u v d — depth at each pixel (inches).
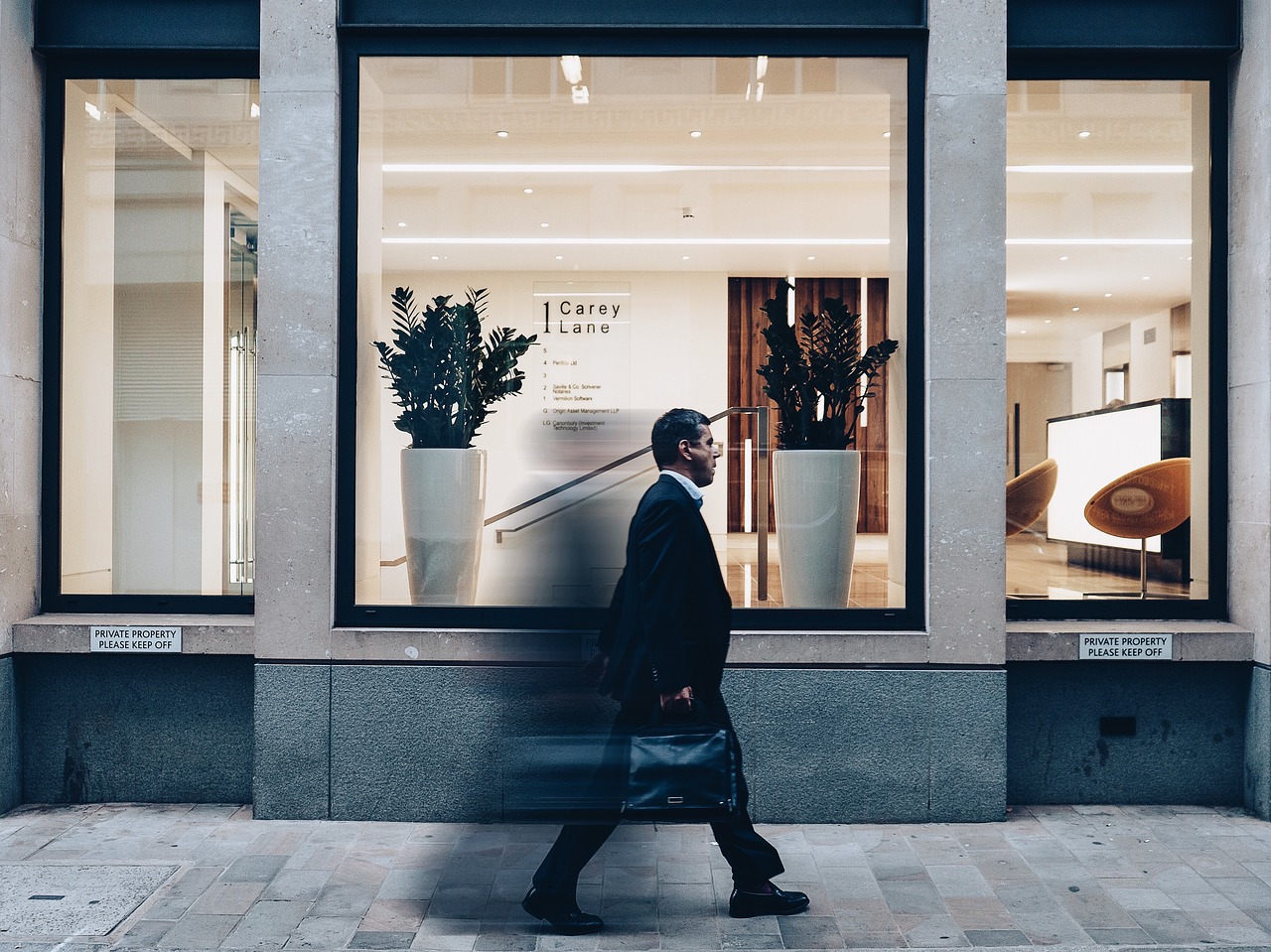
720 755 153.6
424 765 217.2
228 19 236.4
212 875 184.4
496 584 229.5
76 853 196.1
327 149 220.1
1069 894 175.5
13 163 227.1
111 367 246.5
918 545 223.0
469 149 260.7
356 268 226.7
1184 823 214.1
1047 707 227.5
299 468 218.1
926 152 220.8
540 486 236.5
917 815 215.8
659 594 153.9
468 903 171.5
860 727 216.4
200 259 245.8
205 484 245.0
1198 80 237.3
